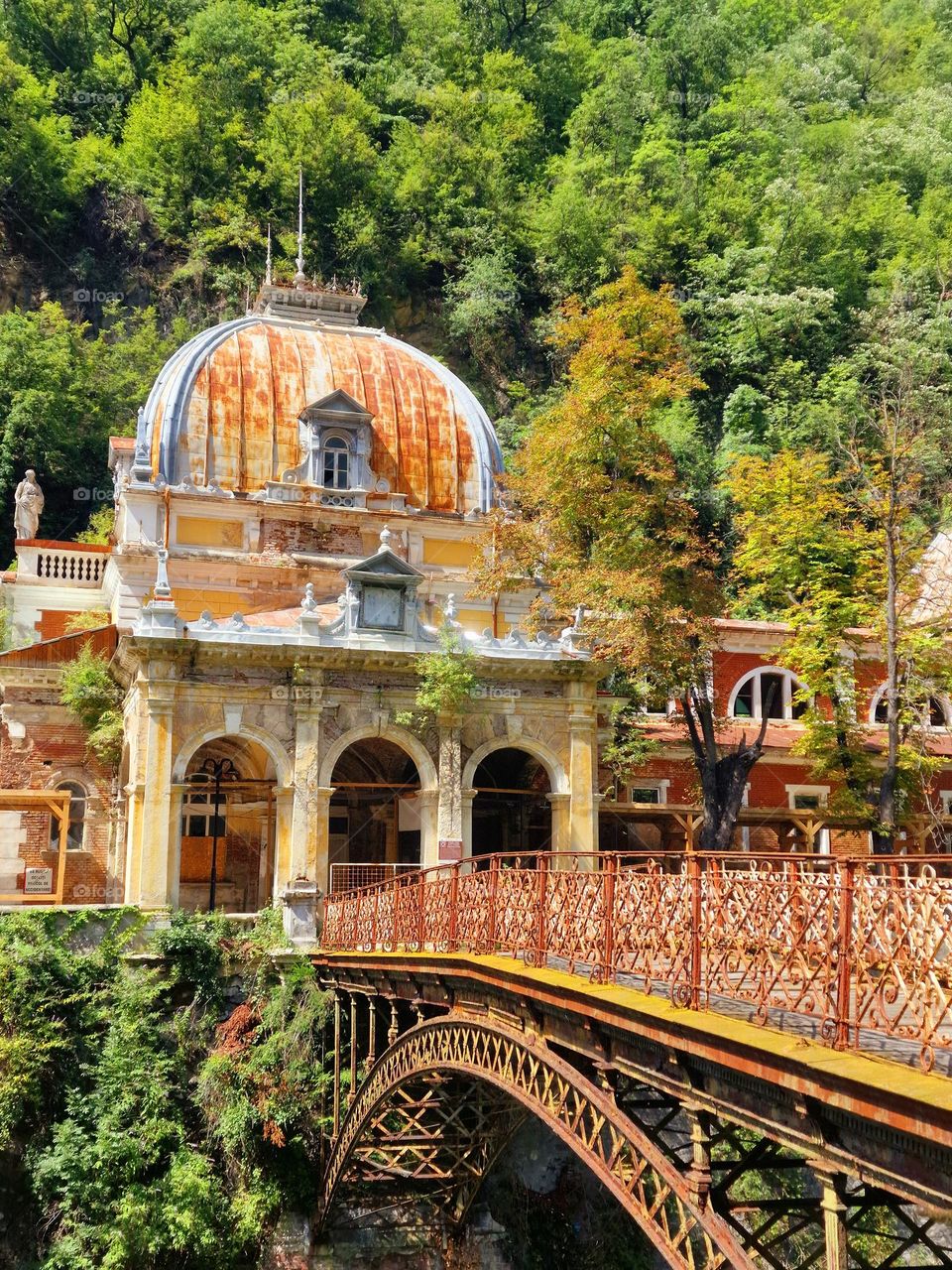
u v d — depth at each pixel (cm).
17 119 6194
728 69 7938
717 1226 1119
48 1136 2414
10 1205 2361
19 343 5469
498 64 7594
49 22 6894
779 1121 1052
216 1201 2400
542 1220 2691
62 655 3434
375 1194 2561
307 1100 2497
